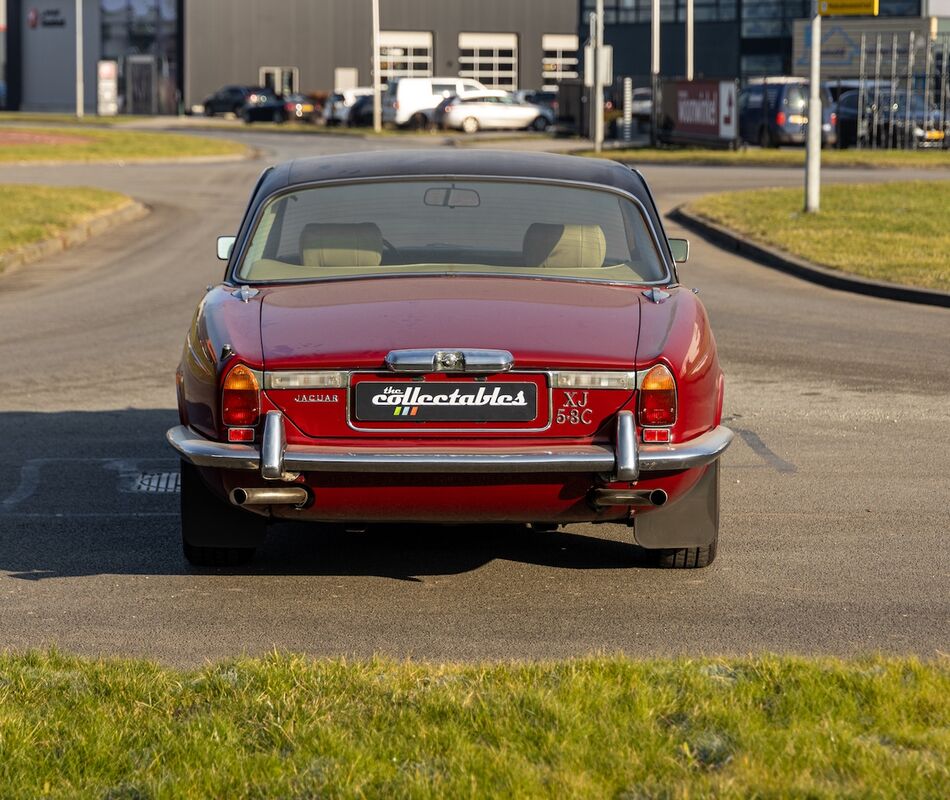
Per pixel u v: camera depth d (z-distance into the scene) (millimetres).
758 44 91562
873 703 5645
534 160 8984
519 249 8273
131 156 50562
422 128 77188
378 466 6969
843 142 56781
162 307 19438
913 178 40750
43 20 116812
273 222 8477
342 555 8555
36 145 55781
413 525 9273
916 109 56188
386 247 8273
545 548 8711
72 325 17953
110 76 105750
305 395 7156
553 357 7125
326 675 6027
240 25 106062
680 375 7246
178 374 8047
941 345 16500
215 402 7273
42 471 10664
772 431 12125
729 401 13398
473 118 74312
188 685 5910
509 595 7734
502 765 4980
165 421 12484
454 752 5109
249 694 5785
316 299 7785
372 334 7273
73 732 5363
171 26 108312
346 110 83375
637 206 8617
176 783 4902
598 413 7184
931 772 4918
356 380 7156
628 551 8641
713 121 53438
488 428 7176
